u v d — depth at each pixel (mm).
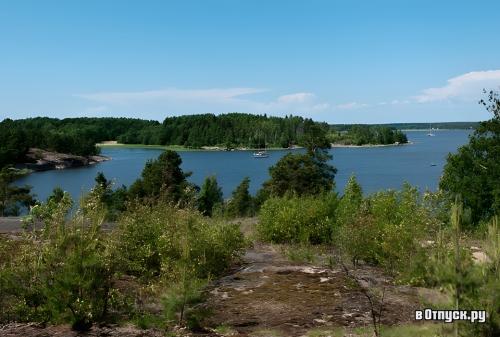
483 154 22672
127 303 8125
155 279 10094
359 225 12547
